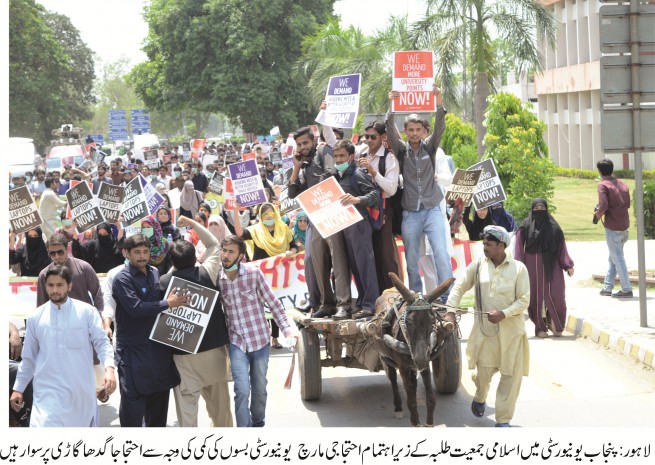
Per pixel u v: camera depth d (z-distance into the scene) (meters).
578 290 15.09
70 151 41.44
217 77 59.19
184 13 61.44
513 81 62.16
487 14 26.42
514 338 8.08
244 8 59.28
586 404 9.09
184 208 19.95
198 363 7.60
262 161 28.39
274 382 10.49
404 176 9.48
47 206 16.66
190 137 111.19
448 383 9.49
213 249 7.79
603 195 13.88
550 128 52.06
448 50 26.02
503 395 8.10
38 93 66.06
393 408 9.23
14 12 65.38
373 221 8.88
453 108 28.61
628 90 12.12
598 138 45.19
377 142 9.08
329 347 9.45
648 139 12.01
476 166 12.89
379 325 8.02
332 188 8.55
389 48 40.88
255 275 7.82
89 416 7.03
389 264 9.27
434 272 10.52
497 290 8.11
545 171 21.98
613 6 12.10
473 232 13.25
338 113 11.24
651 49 12.11
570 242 21.89
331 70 42.41
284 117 60.16
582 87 45.81
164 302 7.41
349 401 9.58
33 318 6.97
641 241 11.80
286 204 15.40
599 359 10.95
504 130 22.31
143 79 64.88
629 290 14.16
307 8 63.03
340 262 8.86
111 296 7.84
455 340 9.41
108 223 12.02
